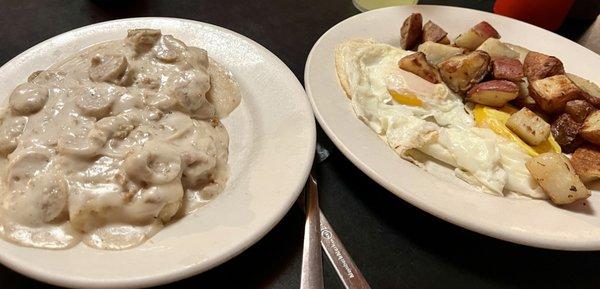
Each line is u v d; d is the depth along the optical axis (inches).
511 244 12.4
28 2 19.8
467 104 17.1
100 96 12.8
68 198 10.9
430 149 14.3
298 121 13.7
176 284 10.7
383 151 13.5
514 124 15.6
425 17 20.1
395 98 16.4
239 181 12.3
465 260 11.9
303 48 19.4
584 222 11.9
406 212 12.9
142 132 12.4
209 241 10.4
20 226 10.5
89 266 9.7
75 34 16.0
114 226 10.9
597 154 14.4
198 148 12.5
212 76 15.4
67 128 12.0
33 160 11.3
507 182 13.7
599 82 18.0
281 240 11.8
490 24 20.1
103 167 11.4
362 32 18.6
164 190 11.1
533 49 19.4
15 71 14.6
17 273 10.5
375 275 11.4
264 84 15.1
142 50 14.5
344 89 15.6
